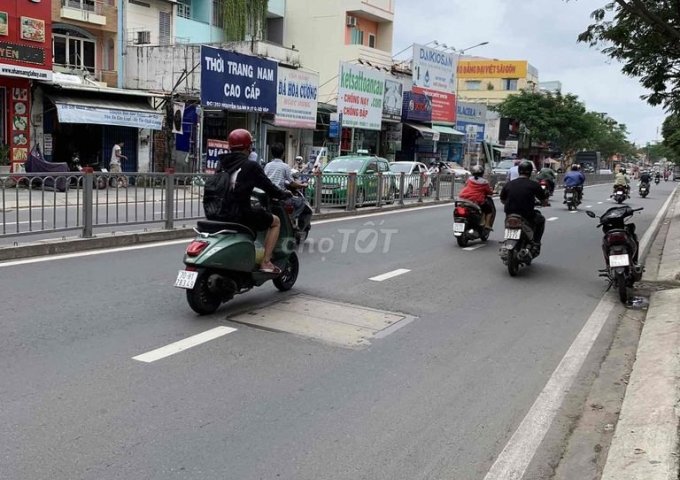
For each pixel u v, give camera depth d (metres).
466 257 10.91
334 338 5.93
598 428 4.30
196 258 6.13
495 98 73.00
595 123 61.91
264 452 3.73
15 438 3.73
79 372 4.78
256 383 4.76
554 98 52.34
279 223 6.94
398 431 4.10
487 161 46.91
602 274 8.91
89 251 9.59
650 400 4.57
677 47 13.44
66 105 20.75
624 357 5.88
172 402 4.35
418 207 20.55
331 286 8.07
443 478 3.55
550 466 3.76
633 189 49.41
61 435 3.80
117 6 26.52
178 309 6.61
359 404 4.48
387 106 33.56
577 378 5.25
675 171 94.81
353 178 17.00
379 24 40.41
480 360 5.56
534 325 6.79
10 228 8.84
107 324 5.97
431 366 5.34
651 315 7.22
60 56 25.17
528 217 9.52
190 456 3.64
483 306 7.52
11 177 8.84
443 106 40.50
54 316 6.14
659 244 14.04
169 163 24.06
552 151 59.28
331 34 37.56
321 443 3.88
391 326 6.44
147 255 9.49
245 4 34.69
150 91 24.48
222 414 4.21
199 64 24.55
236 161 6.46
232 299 7.11
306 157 29.73
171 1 29.44
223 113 26.03
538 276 9.55
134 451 3.66
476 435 4.10
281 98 26.53
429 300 7.66
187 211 11.77
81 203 9.82
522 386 5.00
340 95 29.12
